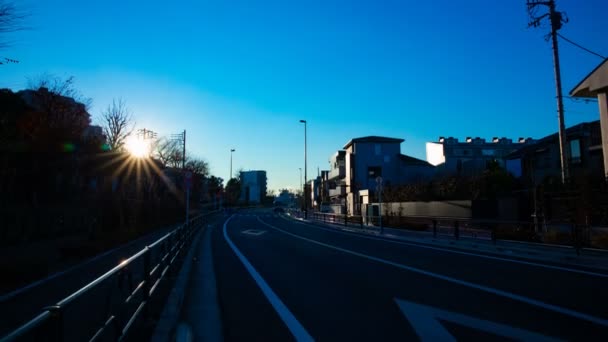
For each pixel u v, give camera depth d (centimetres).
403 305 736
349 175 5709
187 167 5269
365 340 553
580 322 623
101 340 370
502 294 817
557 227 1606
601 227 1395
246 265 1249
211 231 2817
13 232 1712
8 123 2025
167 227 3191
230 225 3538
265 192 13250
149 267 636
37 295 847
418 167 5794
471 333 575
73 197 2583
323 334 580
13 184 2102
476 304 738
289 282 969
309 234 2498
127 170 2844
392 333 580
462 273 1062
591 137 2759
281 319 659
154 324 571
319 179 9212
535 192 1827
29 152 2016
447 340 548
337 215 3634
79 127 2398
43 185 2283
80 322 328
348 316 671
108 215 2364
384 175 5744
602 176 1585
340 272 1096
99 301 369
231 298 809
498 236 1712
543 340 543
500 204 2342
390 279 987
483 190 2747
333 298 800
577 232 1324
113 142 2814
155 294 738
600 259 1210
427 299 780
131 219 2478
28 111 2225
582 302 748
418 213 3012
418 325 615
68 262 1298
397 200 3609
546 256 1362
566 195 1661
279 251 1612
